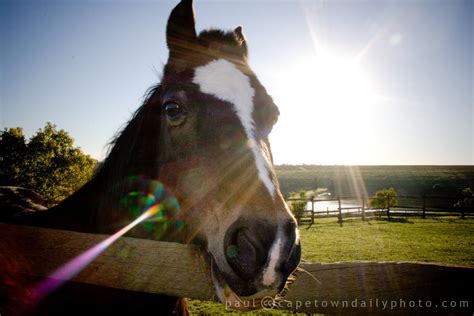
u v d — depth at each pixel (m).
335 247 13.02
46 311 1.91
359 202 48.78
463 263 10.10
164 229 1.93
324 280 1.45
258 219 1.46
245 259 1.43
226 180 1.65
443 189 63.94
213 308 6.15
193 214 1.74
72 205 2.30
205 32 2.18
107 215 2.09
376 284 1.41
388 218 26.33
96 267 1.61
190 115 1.84
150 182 2.04
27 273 1.72
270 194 1.53
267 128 2.06
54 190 15.19
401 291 1.40
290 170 110.12
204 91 1.85
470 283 1.37
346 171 102.06
